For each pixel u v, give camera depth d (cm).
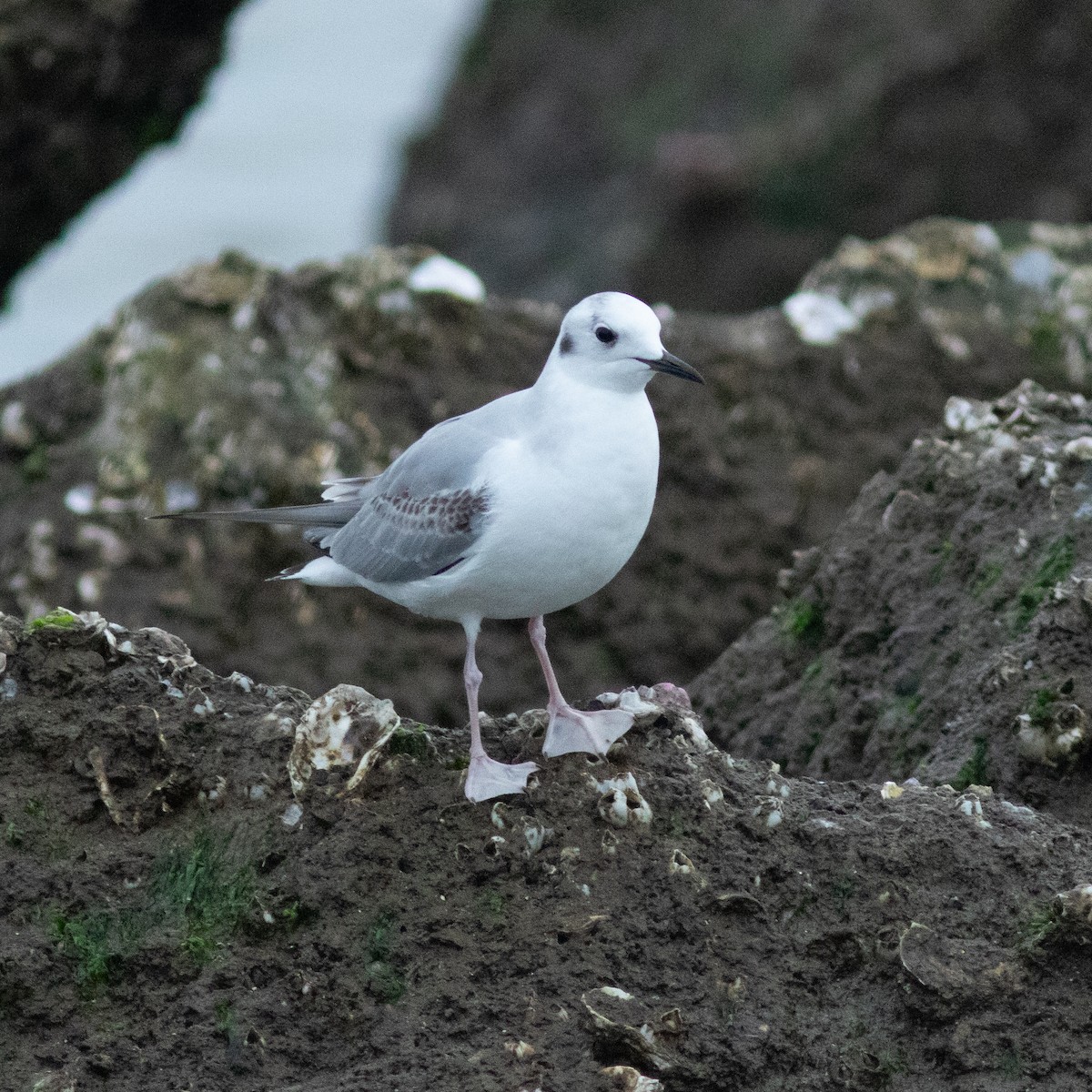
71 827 829
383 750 858
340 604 1585
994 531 1077
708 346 1734
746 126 3306
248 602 1570
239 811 836
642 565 1675
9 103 1948
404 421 1650
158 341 1645
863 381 1748
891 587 1116
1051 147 2925
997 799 868
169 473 1591
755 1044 762
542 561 859
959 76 2967
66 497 1595
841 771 1076
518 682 1619
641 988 784
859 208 3067
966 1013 771
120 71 1997
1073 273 1817
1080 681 923
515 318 1719
